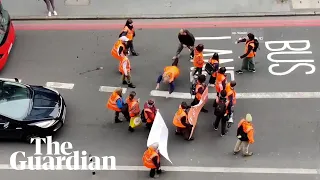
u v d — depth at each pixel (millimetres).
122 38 17125
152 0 20922
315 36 19297
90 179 15281
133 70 18328
